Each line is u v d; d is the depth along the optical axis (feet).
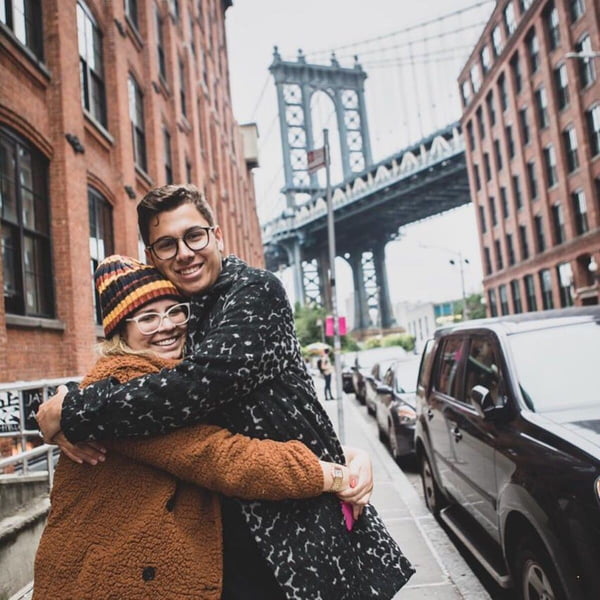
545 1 108.99
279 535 4.85
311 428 5.34
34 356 26.25
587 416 11.24
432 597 13.51
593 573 8.64
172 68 60.75
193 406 4.69
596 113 98.89
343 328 39.09
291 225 329.11
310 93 381.81
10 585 11.24
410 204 288.71
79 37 36.40
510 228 137.28
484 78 143.84
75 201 31.17
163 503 4.71
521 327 14.56
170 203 5.52
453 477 16.75
